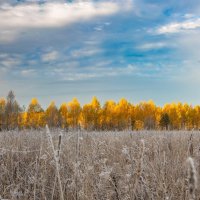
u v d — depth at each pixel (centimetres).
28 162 570
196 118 4941
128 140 802
